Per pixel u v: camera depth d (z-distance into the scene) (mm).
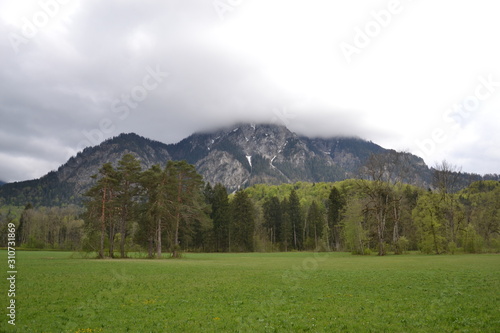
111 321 13680
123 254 60156
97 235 60031
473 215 70000
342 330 12188
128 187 59625
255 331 12203
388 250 71062
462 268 32250
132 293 20141
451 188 67312
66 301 17641
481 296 17562
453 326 12102
